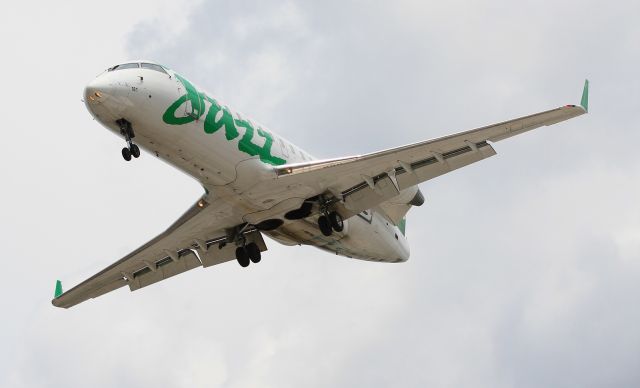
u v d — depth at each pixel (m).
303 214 69.31
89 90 57.62
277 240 73.75
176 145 61.34
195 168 63.44
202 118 61.41
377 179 67.25
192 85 62.09
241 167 64.00
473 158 65.00
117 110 58.34
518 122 61.31
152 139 60.72
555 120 60.94
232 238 73.38
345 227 73.62
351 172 66.00
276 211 68.50
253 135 65.12
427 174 66.38
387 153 64.31
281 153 68.06
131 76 58.75
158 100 59.22
